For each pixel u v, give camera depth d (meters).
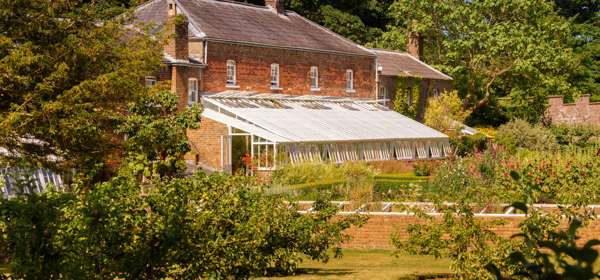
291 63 59.47
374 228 25.53
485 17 73.31
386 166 51.38
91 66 24.59
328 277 17.44
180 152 30.84
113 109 24.73
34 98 23.03
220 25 54.91
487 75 73.06
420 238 16.41
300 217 17.00
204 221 12.52
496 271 5.45
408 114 69.69
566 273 4.61
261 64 56.72
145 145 29.09
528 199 7.23
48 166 24.08
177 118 30.69
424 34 75.69
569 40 80.19
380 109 63.91
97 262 10.55
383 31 85.69
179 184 11.90
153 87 26.19
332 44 64.06
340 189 31.20
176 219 11.30
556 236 5.20
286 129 47.38
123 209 10.87
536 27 72.12
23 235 10.00
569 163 30.30
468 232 15.74
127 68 24.70
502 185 26.31
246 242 13.52
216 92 52.72
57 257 10.15
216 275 12.59
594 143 62.22
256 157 45.62
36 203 10.27
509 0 70.44
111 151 25.52
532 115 72.50
